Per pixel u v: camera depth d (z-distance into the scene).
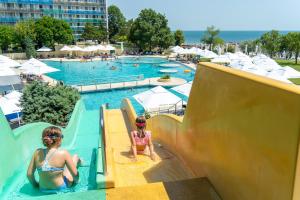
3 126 4.34
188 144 4.35
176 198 3.10
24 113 13.20
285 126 2.02
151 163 4.86
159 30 56.47
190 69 37.56
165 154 5.42
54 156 3.66
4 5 77.06
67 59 46.81
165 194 3.17
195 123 3.98
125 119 9.99
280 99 2.09
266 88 2.28
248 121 2.54
